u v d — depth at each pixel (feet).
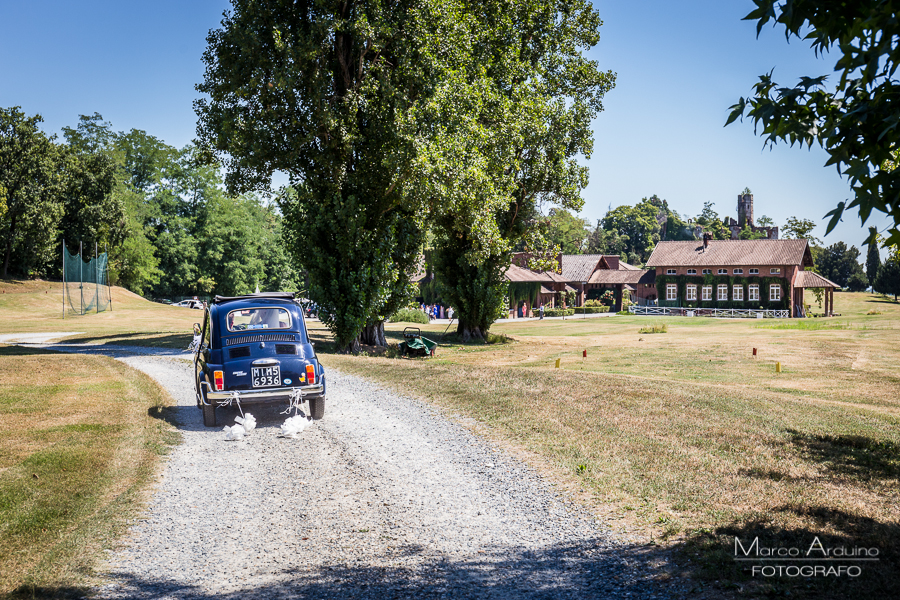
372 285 87.20
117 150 275.18
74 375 58.80
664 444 32.37
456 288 123.24
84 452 30.48
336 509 24.23
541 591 17.06
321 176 89.15
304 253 88.69
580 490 25.63
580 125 117.29
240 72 82.79
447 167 83.25
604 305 300.81
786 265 247.29
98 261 228.63
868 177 10.96
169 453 32.01
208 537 21.40
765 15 12.21
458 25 85.66
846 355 93.91
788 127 12.63
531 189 116.26
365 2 81.87
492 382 52.85
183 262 276.82
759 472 27.04
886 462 29.01
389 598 16.81
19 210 230.68
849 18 11.83
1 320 171.32
